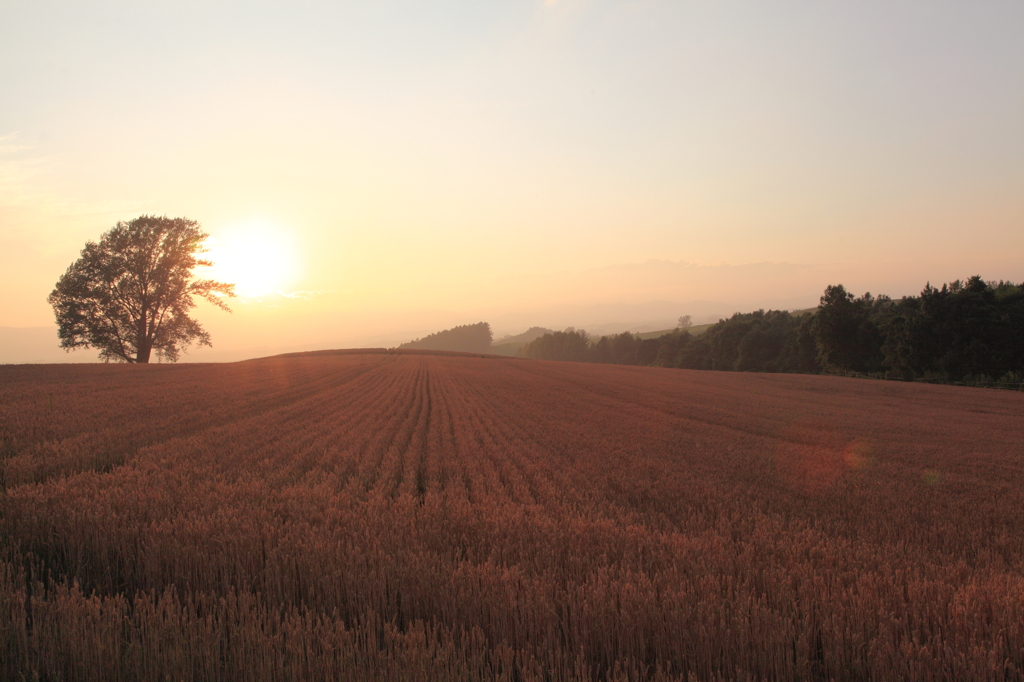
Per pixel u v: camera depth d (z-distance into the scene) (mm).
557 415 25312
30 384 27562
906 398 36594
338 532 6543
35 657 3910
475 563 5992
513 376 53562
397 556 5684
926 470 14625
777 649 4156
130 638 4141
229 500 8367
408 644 4000
